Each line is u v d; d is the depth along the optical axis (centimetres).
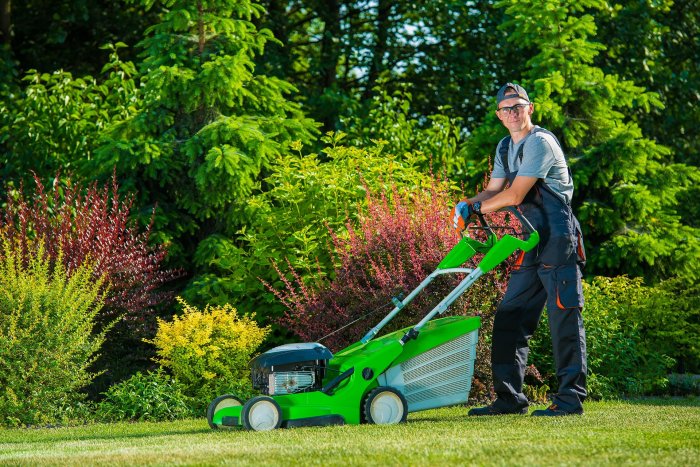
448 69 1775
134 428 716
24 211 1039
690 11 1797
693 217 1555
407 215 899
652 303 1064
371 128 1452
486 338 834
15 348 798
